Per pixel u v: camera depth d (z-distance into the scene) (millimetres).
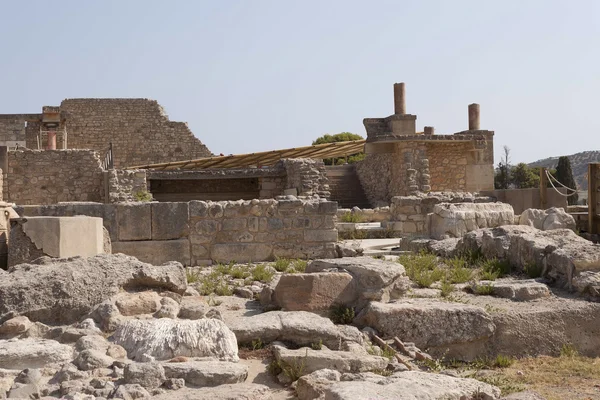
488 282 8836
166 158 41625
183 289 7719
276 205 12125
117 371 5375
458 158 29578
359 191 33000
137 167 31766
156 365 5211
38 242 9227
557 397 5809
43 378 5391
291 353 5891
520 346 7297
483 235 11234
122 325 6234
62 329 6488
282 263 11039
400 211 17188
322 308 7500
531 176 54531
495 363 6992
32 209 11664
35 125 38062
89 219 9547
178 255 11812
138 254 11711
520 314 7391
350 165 35375
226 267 11219
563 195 18344
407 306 7188
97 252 9625
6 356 5539
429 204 17156
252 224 12055
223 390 5016
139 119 41500
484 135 29250
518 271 10070
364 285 7617
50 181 27438
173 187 30641
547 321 7445
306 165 27484
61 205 11680
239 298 8609
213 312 7090
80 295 7000
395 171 28625
